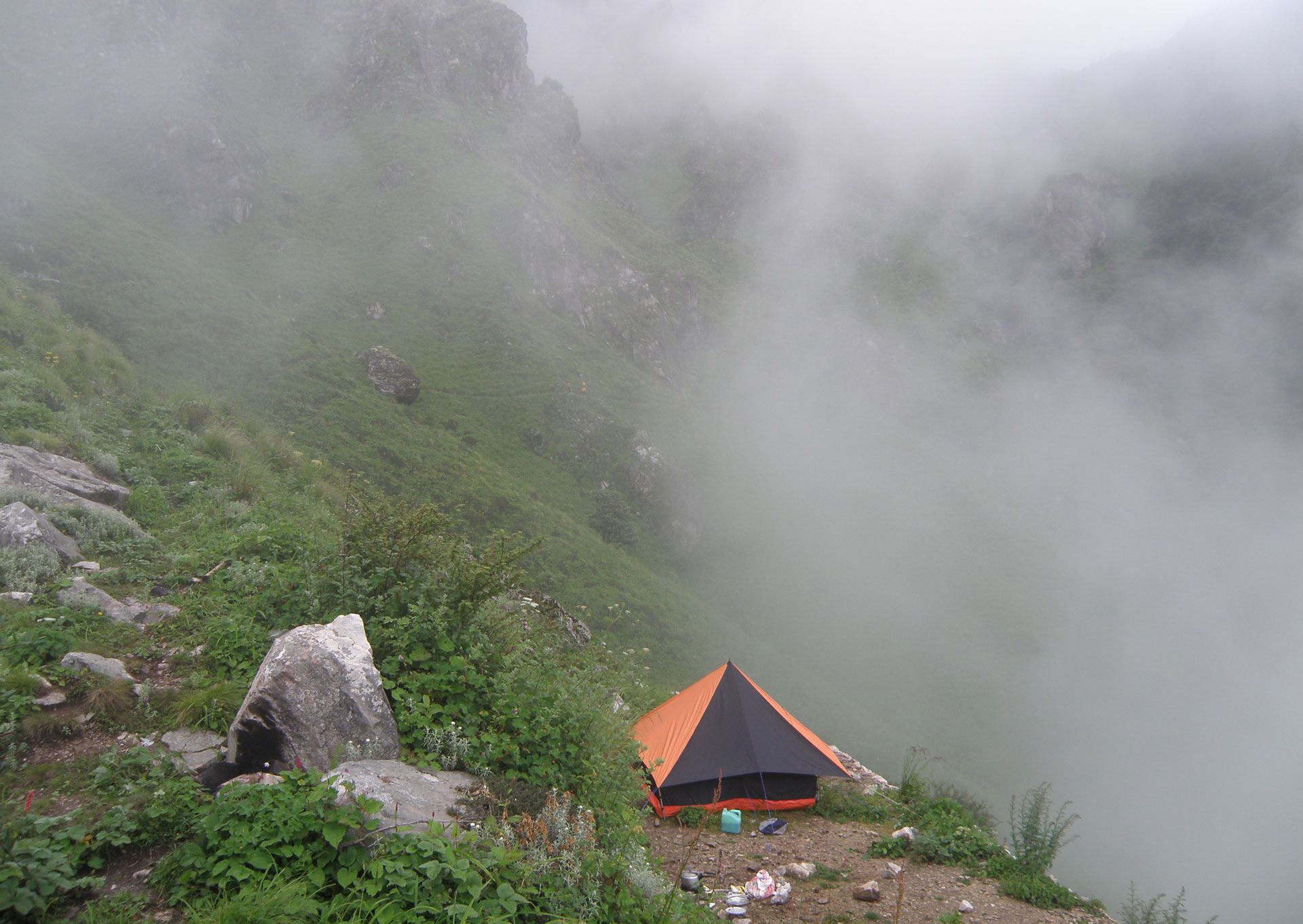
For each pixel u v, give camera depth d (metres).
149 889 3.39
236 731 4.39
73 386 13.34
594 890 4.09
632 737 6.62
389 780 4.25
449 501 68.69
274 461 14.02
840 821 10.17
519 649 6.35
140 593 6.71
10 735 4.38
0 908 2.95
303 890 3.23
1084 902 7.36
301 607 6.19
